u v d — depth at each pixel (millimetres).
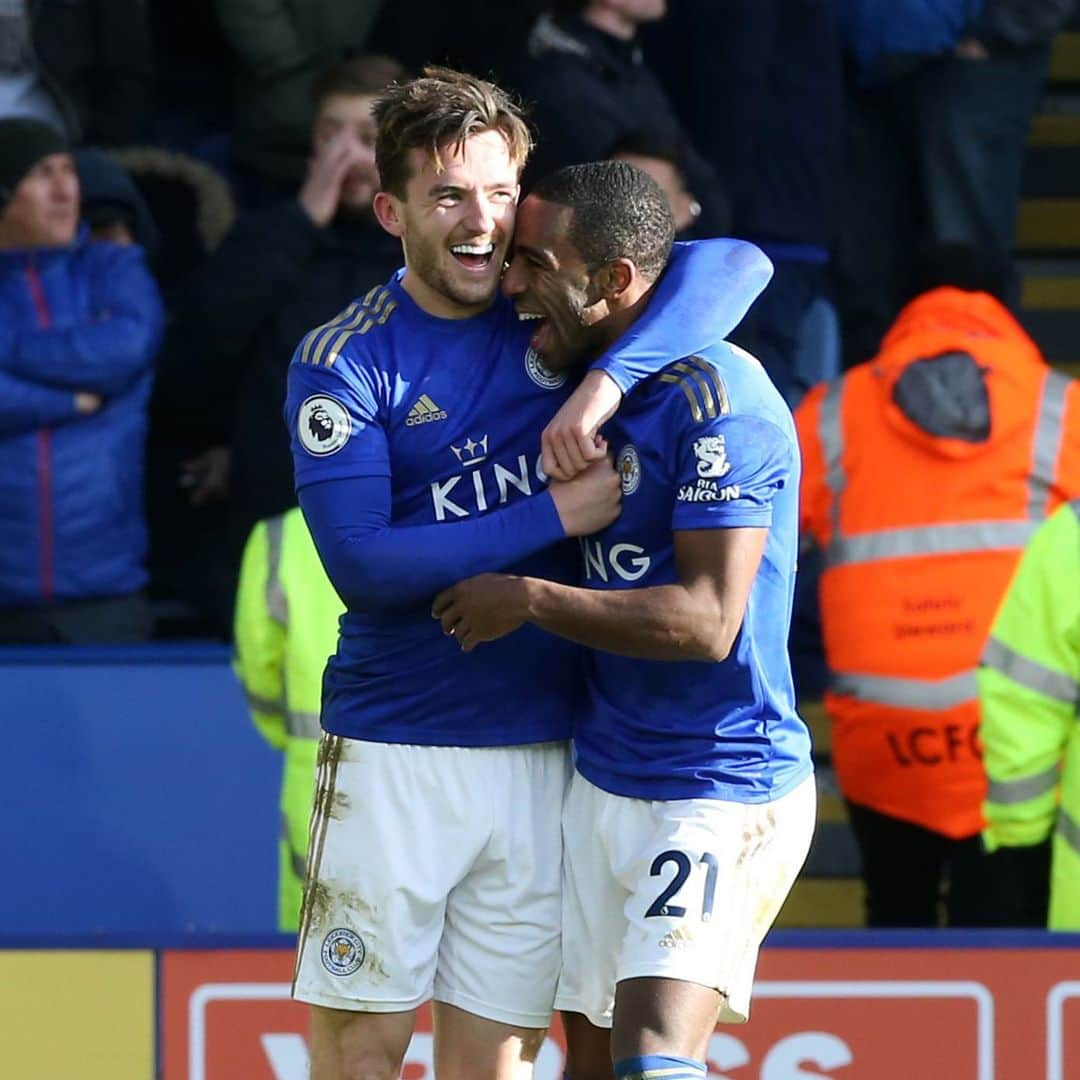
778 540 12250
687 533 11719
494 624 11719
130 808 20312
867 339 25594
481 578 11766
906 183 25578
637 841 12266
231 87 25594
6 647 20609
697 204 20812
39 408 20172
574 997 12875
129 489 20750
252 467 20438
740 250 12406
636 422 11984
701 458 11719
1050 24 24594
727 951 11984
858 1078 16375
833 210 24094
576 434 11648
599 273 11906
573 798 12656
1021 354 19531
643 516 12016
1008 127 25031
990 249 23609
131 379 20438
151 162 22750
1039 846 18141
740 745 12180
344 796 12633
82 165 21203
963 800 19234
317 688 16938
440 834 12531
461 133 11742
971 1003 16406
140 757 20359
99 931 17250
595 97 20969
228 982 16297
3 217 20297
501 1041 12828
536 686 12555
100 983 16297
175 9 25375
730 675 12133
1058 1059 16375
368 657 12555
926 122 25000
